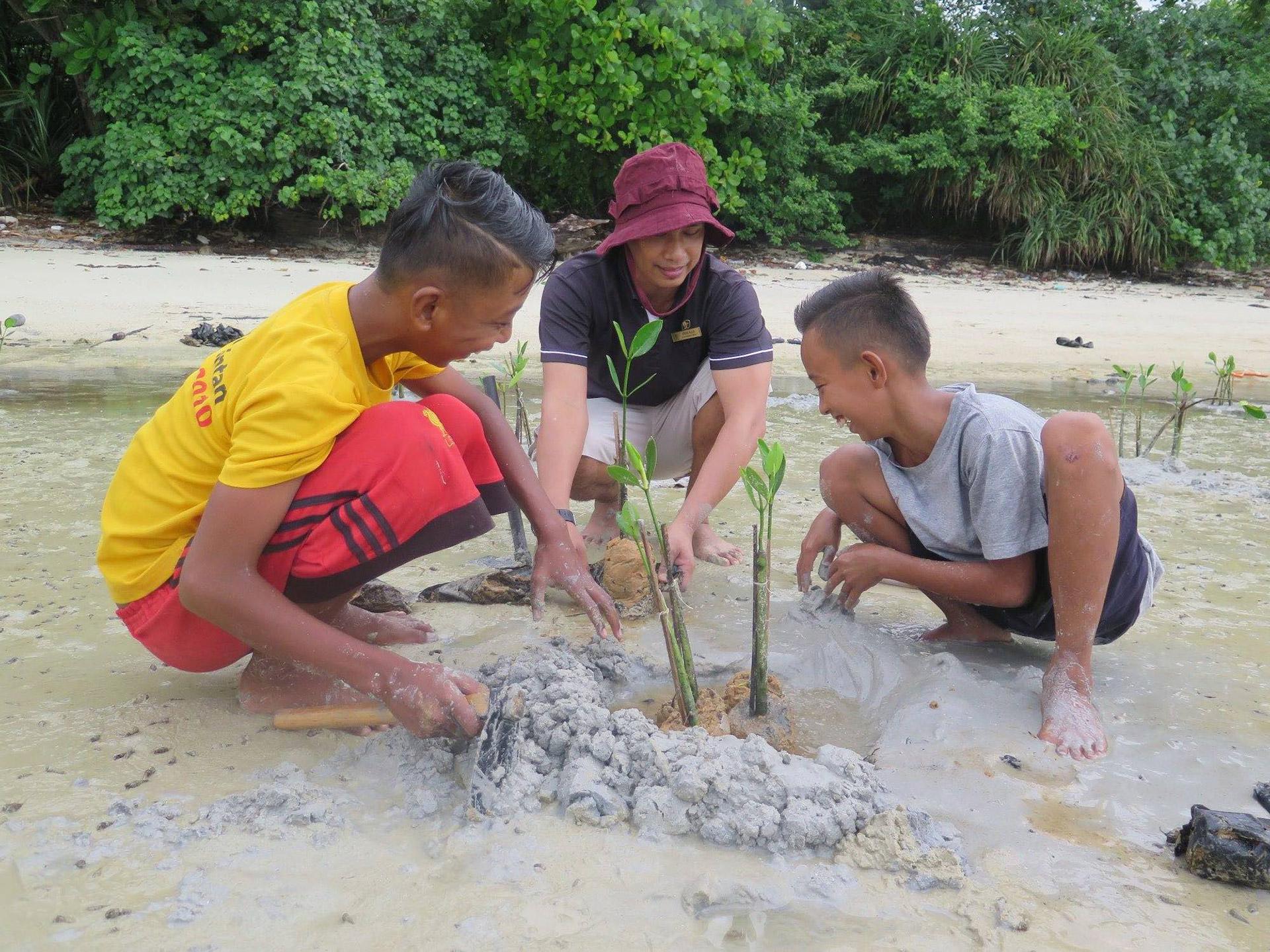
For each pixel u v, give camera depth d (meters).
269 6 10.38
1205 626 2.68
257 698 2.12
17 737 1.99
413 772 1.87
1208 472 4.33
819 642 2.56
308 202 11.27
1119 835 1.75
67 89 12.05
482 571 3.04
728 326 3.09
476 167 1.90
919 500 2.45
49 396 5.11
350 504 1.92
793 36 14.05
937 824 1.72
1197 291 13.03
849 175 14.44
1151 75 15.26
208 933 1.44
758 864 1.62
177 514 2.00
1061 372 6.77
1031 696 2.24
